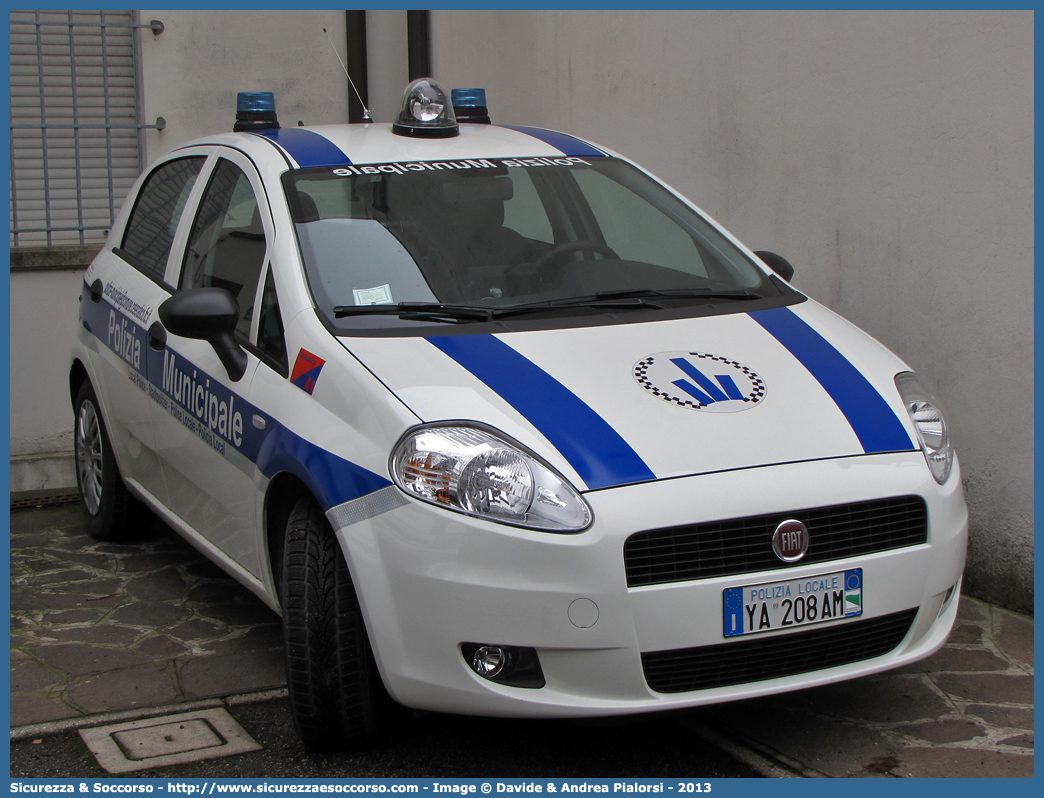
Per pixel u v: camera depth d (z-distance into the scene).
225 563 3.50
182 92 6.71
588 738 3.02
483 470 2.53
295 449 2.86
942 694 3.22
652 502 2.49
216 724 3.13
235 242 3.64
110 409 4.42
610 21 5.98
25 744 3.03
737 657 2.56
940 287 4.09
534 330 3.07
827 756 2.88
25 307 5.71
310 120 7.07
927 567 2.73
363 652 2.78
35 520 5.24
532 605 2.47
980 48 3.87
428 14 7.33
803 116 4.71
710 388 2.83
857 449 2.72
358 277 3.23
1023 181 3.74
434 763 2.89
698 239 3.77
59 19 6.42
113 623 3.89
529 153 3.94
